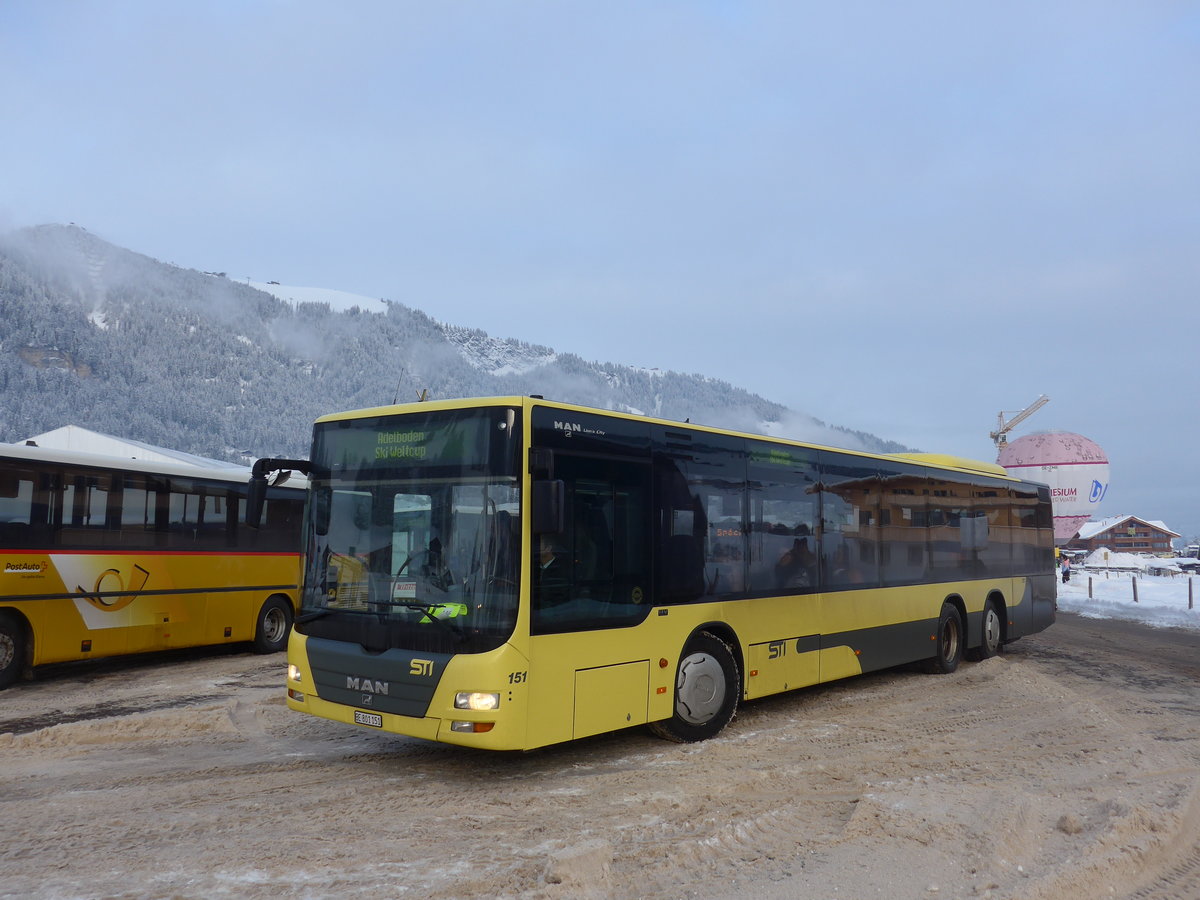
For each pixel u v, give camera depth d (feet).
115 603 45.29
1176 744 29.68
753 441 33.58
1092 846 18.61
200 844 19.36
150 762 27.20
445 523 24.77
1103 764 26.76
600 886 16.66
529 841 19.53
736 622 31.71
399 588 25.14
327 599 26.73
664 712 28.30
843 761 27.14
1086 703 36.91
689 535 29.94
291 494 57.93
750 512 33.01
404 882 17.01
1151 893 16.98
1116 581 153.38
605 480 26.91
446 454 25.18
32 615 41.47
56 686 42.55
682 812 21.76
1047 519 60.59
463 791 23.91
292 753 28.50
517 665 23.43
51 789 24.02
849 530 38.88
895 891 16.51
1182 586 131.95
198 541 50.60
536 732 23.88
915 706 36.96
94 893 16.51
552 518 23.25
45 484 42.42
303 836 19.95
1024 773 25.64
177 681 43.83
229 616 52.39
